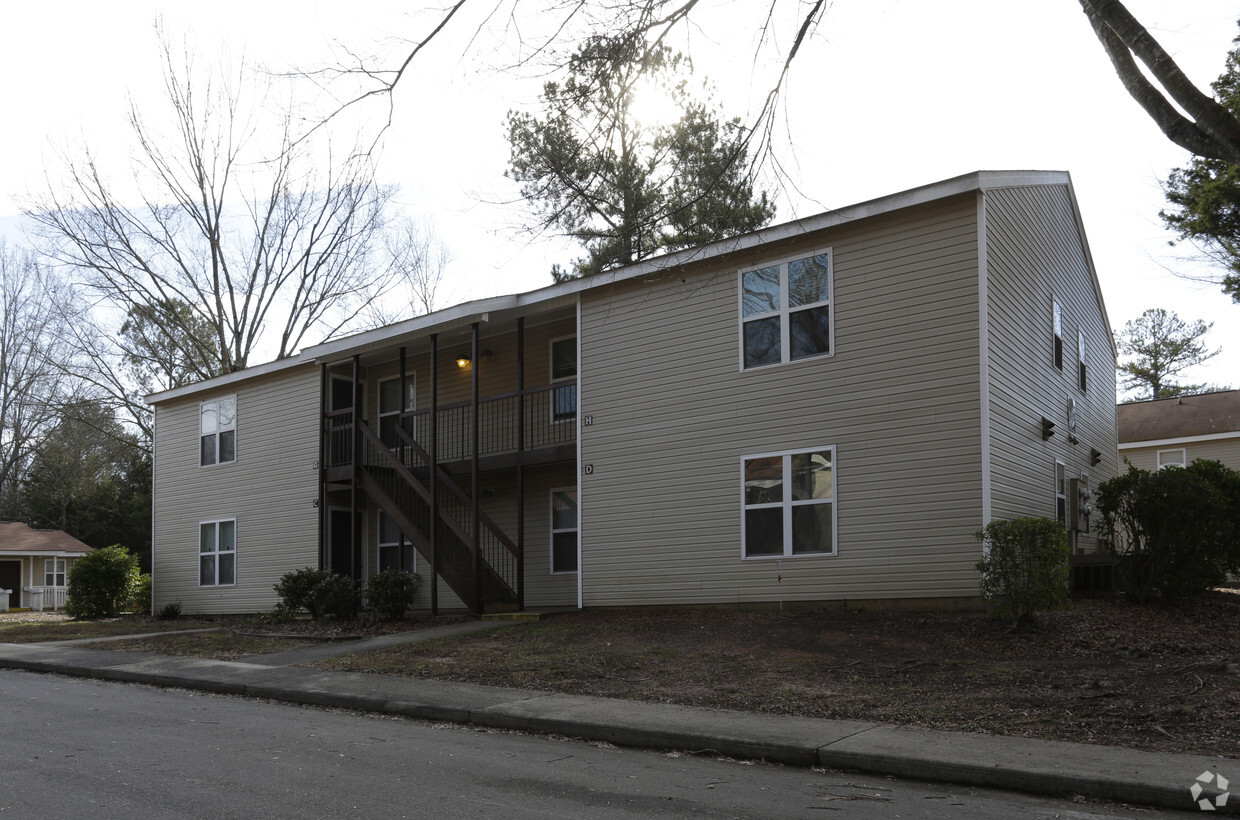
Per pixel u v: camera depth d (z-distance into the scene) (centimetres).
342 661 1185
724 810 533
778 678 948
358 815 517
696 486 1462
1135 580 1370
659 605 1483
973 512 1199
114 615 2361
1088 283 1945
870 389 1301
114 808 532
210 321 3353
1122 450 2766
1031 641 1042
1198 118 662
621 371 1570
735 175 960
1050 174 1546
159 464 2477
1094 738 679
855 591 1287
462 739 764
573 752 713
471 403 1700
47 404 3697
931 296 1262
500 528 1870
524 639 1284
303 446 2072
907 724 745
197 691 1080
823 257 1364
